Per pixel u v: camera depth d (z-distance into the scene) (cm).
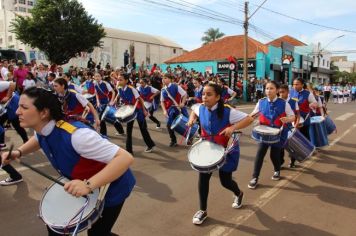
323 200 549
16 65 1504
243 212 495
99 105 940
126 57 2630
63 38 3086
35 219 456
